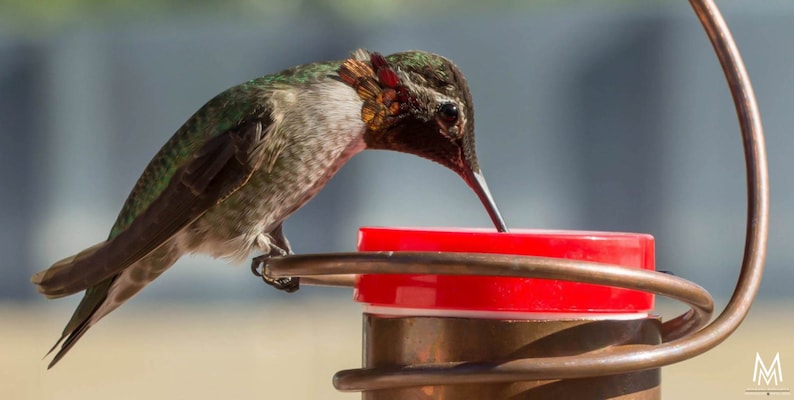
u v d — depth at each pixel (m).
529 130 19.94
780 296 17.78
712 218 19.12
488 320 2.38
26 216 21.41
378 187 19.72
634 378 2.43
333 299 17.42
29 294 20.92
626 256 2.43
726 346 11.99
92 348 13.59
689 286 2.41
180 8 22.34
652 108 19.53
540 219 19.88
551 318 2.38
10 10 21.83
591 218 19.70
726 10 19.05
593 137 19.78
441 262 2.26
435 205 19.62
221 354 13.03
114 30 21.58
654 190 19.44
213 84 21.41
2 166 21.50
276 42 21.16
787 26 18.83
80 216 21.52
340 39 20.86
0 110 21.58
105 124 21.59
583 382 2.38
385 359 2.50
